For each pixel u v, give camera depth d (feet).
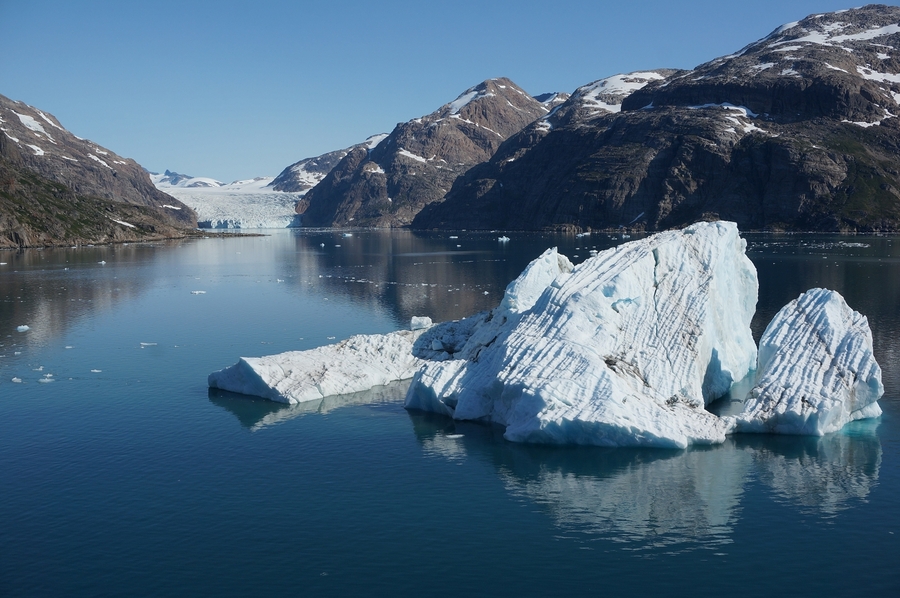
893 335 189.57
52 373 167.12
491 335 149.18
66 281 346.13
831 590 78.18
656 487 102.99
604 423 114.62
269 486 104.17
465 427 127.54
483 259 462.60
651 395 123.44
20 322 232.53
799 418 119.34
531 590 78.59
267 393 145.38
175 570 82.58
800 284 290.15
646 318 134.92
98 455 115.85
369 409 138.21
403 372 157.38
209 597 77.56
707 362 136.36
